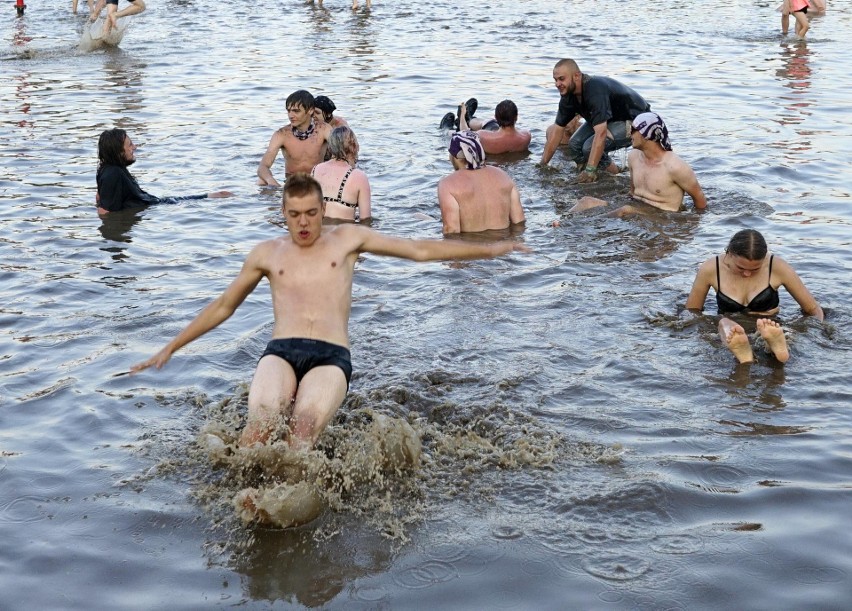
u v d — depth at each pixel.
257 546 4.35
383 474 4.92
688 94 15.14
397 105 14.82
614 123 11.49
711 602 3.89
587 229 9.15
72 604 3.94
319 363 5.02
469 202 9.05
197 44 20.78
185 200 10.07
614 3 27.22
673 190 9.59
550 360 6.27
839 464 4.94
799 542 4.28
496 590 4.00
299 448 4.73
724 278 6.89
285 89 16.00
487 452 5.13
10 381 5.96
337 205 9.29
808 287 7.41
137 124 13.55
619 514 4.54
